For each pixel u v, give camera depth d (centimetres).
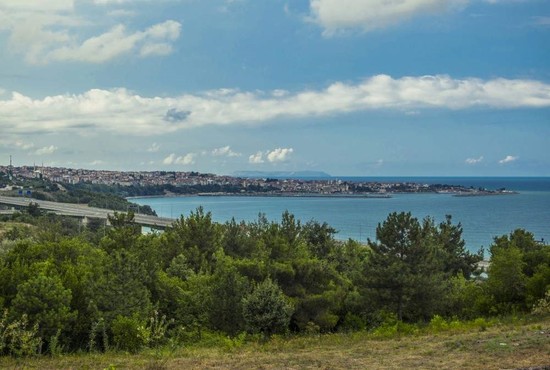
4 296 2659
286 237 4156
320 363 1543
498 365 1380
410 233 3347
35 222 11131
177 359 1731
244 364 1580
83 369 1622
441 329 2359
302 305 3203
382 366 1470
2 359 1880
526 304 3128
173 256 4488
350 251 5222
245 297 2859
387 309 3297
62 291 2545
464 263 4997
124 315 2602
